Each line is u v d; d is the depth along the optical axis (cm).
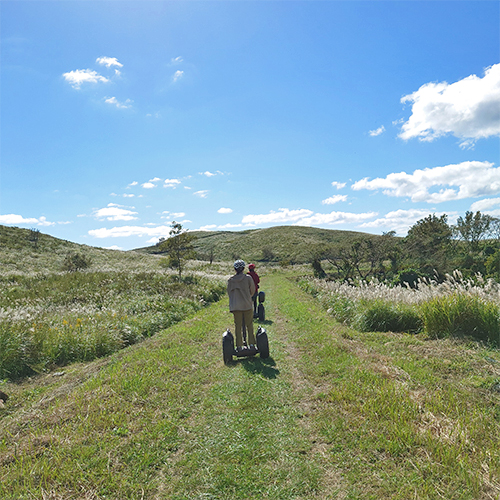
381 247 2570
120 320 1038
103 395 489
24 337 791
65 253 4856
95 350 826
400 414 381
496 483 269
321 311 1202
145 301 1347
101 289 1697
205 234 14262
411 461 305
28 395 582
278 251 9288
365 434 357
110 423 409
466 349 626
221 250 10462
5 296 1571
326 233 11644
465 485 271
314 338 772
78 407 455
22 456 343
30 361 742
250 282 665
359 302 1041
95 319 993
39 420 437
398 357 604
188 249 2589
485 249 3512
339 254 2788
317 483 292
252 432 380
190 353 712
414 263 2761
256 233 12206
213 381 548
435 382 482
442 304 766
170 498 285
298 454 336
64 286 1867
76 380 612
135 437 374
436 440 329
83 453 343
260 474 309
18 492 290
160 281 1980
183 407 453
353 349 666
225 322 1077
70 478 307
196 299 1544
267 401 459
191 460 334
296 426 390
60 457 338
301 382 523
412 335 794
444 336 730
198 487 296
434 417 372
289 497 279
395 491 275
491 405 409
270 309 1327
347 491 280
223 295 1997
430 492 266
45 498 282
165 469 323
